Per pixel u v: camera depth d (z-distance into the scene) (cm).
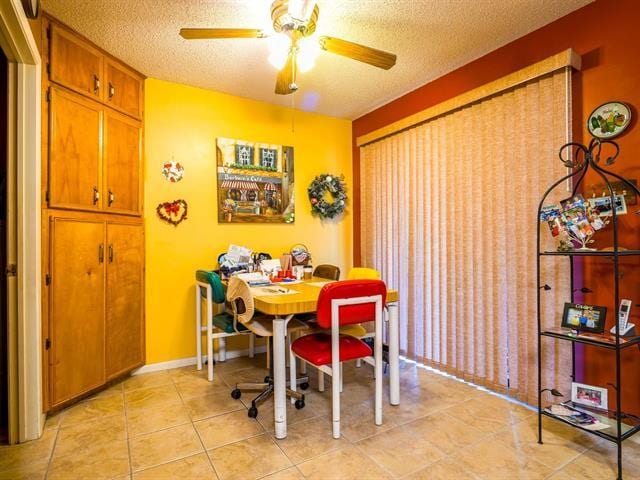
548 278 227
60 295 224
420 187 317
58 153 223
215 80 309
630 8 197
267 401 247
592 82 211
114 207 267
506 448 190
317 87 324
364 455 184
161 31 236
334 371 199
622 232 201
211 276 267
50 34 218
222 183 334
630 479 165
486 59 267
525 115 237
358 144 393
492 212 258
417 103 326
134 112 288
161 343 307
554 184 204
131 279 284
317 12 194
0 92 222
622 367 201
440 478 166
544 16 223
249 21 227
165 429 210
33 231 201
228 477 167
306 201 385
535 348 233
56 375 221
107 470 173
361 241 395
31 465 177
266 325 235
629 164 197
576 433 204
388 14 220
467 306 275
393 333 240
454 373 286
